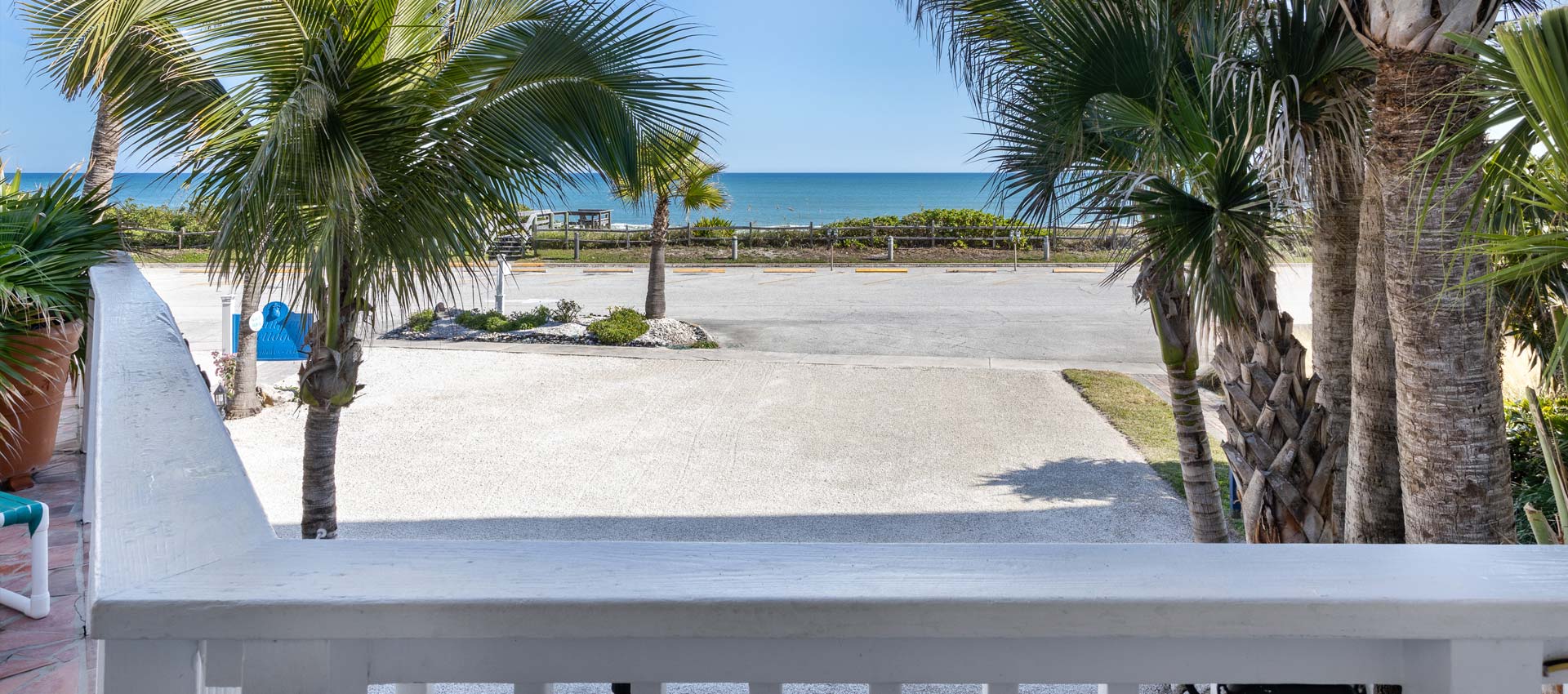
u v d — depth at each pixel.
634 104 5.06
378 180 4.64
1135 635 0.81
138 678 0.77
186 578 0.80
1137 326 17.70
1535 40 1.82
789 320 18.41
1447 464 2.92
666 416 10.77
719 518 7.45
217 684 0.82
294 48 4.54
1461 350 2.90
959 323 18.00
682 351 14.98
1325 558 0.89
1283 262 4.58
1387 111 2.93
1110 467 8.77
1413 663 0.85
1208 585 0.83
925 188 192.50
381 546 0.88
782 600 0.79
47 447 4.39
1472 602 0.81
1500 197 2.44
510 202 5.12
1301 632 0.81
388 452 9.31
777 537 7.05
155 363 1.71
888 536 7.05
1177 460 8.98
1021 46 4.32
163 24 4.54
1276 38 3.85
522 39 4.97
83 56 4.62
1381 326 3.97
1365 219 4.06
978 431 10.10
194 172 4.29
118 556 0.84
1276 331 4.88
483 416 10.77
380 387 12.25
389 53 4.89
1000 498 7.93
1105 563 0.88
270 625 0.77
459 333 15.97
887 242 32.25
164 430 1.25
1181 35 4.06
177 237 27.52
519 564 0.85
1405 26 2.78
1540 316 3.35
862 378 12.91
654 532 7.15
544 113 5.00
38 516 2.95
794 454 9.24
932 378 12.89
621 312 16.53
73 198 4.80
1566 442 5.52
